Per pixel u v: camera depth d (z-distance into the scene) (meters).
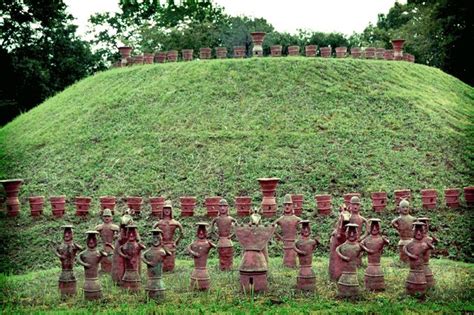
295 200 21.06
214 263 18.27
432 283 14.45
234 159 24.89
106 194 23.48
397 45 36.78
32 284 15.95
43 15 45.31
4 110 49.31
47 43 52.25
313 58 33.41
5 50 46.97
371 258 14.52
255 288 14.28
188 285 15.19
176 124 28.03
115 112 29.97
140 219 21.44
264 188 21.31
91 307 13.38
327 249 19.38
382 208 21.12
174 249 17.27
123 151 26.39
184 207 21.36
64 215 22.23
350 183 23.03
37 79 49.16
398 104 29.38
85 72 56.19
